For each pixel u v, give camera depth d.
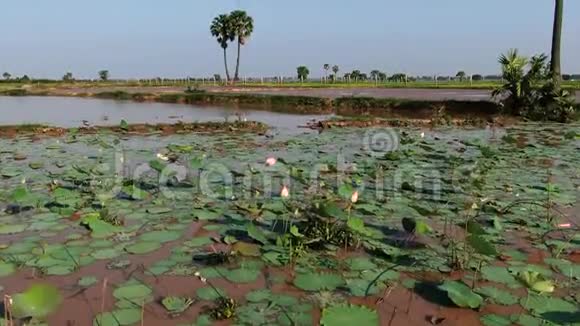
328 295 3.25
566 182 6.46
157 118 16.83
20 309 2.62
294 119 16.58
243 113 19.52
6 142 10.12
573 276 3.57
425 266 3.75
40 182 6.21
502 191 5.97
